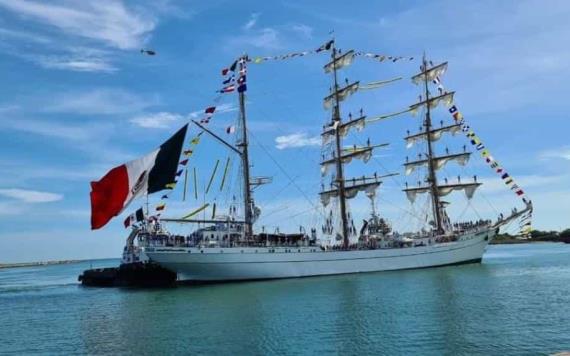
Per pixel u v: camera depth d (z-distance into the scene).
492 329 34.59
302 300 50.88
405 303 47.00
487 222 92.50
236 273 67.94
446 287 57.75
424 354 29.47
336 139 90.62
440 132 95.06
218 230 72.88
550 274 71.31
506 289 54.97
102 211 69.31
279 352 31.19
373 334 34.69
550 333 32.94
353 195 87.25
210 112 71.62
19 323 46.88
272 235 74.44
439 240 88.06
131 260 84.12
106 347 34.69
